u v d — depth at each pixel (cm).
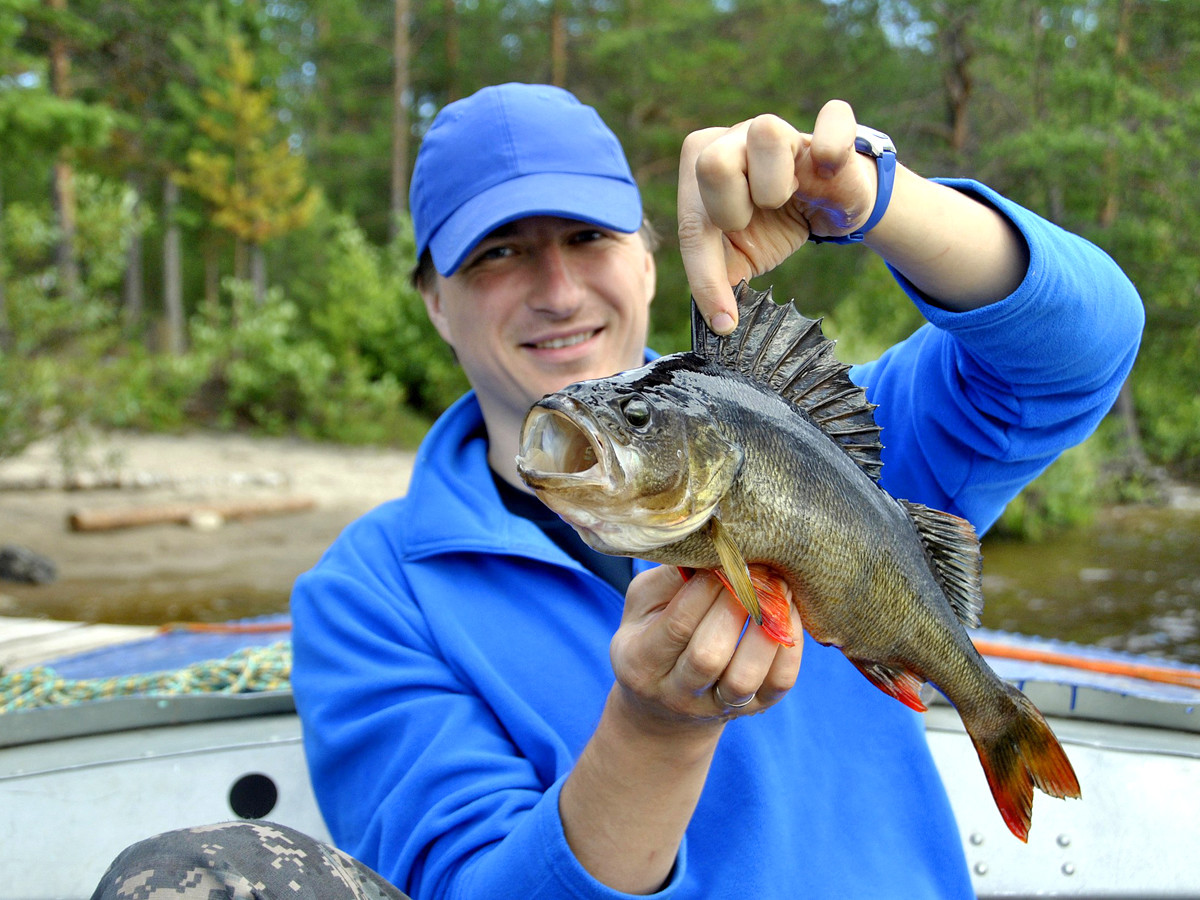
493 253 227
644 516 133
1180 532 1424
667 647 137
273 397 2100
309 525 1343
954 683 161
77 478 1431
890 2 2286
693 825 189
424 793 184
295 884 142
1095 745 269
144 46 2389
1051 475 1427
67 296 1388
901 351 217
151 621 873
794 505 143
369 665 206
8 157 1567
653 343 2377
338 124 3669
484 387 239
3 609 890
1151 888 249
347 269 2364
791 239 150
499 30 3122
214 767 256
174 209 2769
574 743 195
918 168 2058
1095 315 164
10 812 241
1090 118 1725
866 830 196
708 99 2750
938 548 163
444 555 219
